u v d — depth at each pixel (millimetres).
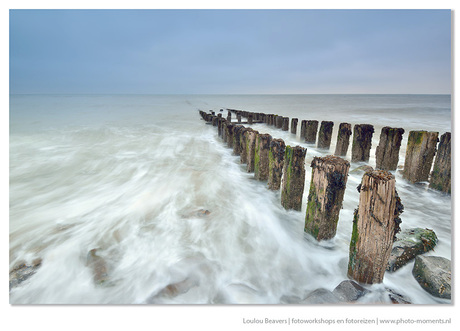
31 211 4680
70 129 14734
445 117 22484
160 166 7465
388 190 2383
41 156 8688
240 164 7277
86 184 6105
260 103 51438
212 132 13727
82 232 3945
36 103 46062
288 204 4199
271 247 3574
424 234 3420
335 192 3170
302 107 37625
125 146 10289
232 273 3086
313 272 3107
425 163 5445
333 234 3404
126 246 3588
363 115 24578
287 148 4141
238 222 4215
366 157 7234
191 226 4105
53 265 3191
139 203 4973
